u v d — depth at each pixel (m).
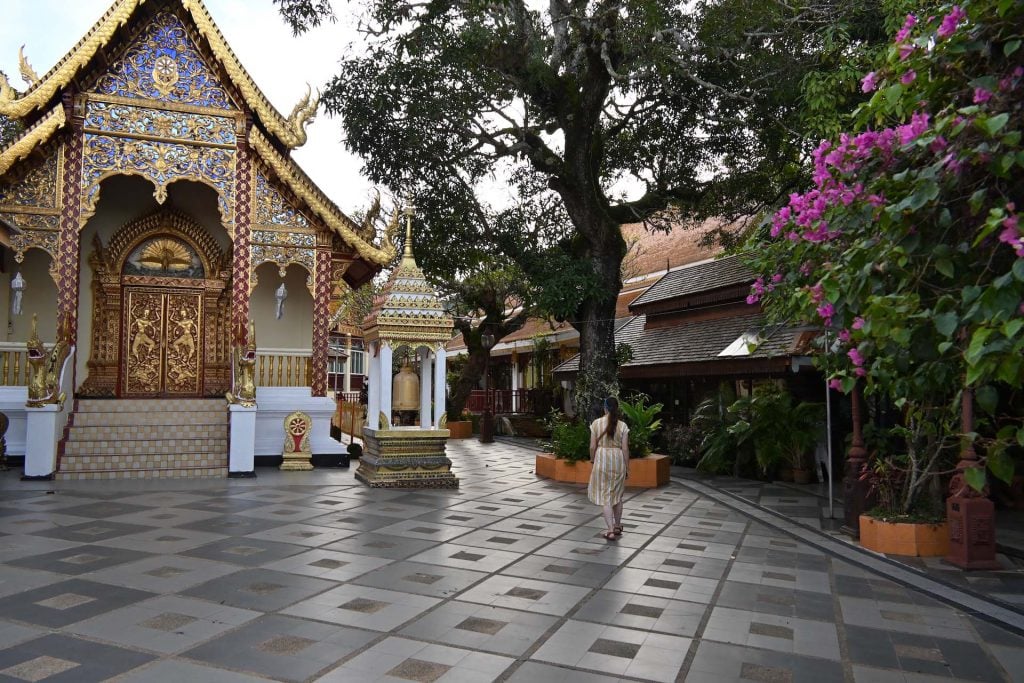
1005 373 2.53
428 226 15.02
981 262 3.21
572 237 16.66
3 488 10.95
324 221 14.64
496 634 4.79
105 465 12.39
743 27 12.38
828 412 9.90
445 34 12.70
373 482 11.41
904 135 3.26
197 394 16.11
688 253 23.36
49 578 5.90
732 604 5.61
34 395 11.87
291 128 14.48
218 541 7.38
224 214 14.19
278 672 4.08
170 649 4.39
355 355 41.88
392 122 13.66
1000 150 3.01
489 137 14.84
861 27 11.12
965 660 4.54
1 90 12.84
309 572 6.22
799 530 8.79
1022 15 3.10
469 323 25.53
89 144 13.39
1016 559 7.41
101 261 15.53
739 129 16.11
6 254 14.45
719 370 15.02
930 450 7.91
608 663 4.34
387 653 4.41
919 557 7.35
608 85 14.24
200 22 13.69
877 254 3.27
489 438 22.97
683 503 10.88
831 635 4.95
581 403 14.54
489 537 7.88
